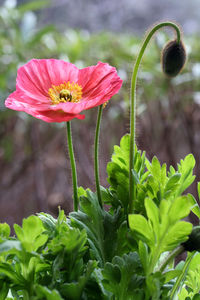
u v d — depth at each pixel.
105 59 1.24
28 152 1.46
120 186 0.45
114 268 0.39
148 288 0.38
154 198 0.42
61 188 1.51
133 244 0.41
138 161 0.45
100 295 0.39
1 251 0.36
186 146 1.35
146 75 1.20
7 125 1.44
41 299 0.37
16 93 0.45
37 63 0.46
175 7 3.53
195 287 0.44
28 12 1.26
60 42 1.26
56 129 1.44
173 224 0.36
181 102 1.27
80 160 1.38
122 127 1.32
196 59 1.20
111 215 0.43
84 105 0.41
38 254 0.37
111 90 0.42
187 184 0.43
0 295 0.40
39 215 0.42
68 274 0.39
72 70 0.46
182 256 1.14
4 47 1.18
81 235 0.38
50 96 0.45
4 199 1.57
